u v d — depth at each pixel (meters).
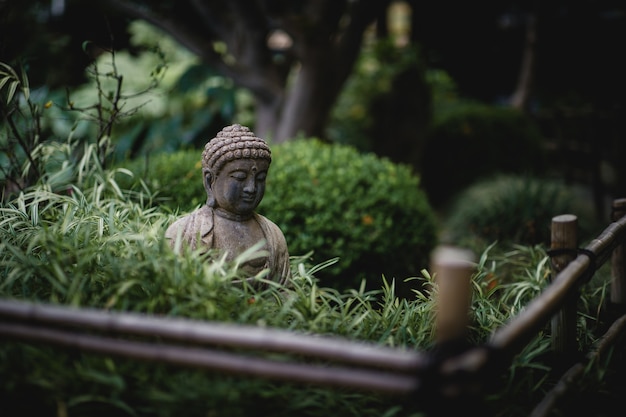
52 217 3.16
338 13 6.77
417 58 8.52
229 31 6.98
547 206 5.39
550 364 2.82
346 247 4.45
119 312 2.34
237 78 6.92
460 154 8.19
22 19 6.42
